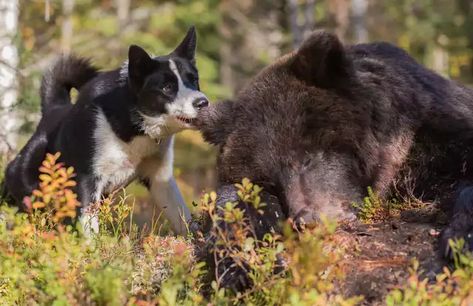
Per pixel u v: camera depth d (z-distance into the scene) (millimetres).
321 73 9008
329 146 9070
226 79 43875
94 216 11930
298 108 9062
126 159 13977
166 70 13844
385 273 8453
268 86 9336
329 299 8078
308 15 38125
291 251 8047
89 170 13711
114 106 13750
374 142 9312
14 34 20109
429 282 8164
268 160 9070
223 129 9656
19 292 8852
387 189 9695
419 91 9836
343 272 7934
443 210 9367
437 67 43656
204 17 40438
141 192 24641
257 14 43656
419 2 45031
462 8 43500
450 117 9656
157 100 13633
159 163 14320
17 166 14914
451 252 8234
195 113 13523
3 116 18953
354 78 9102
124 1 39188
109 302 7723
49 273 8234
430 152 9727
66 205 9031
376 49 10398
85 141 13688
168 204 14445
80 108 13969
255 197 8203
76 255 9023
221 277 8523
